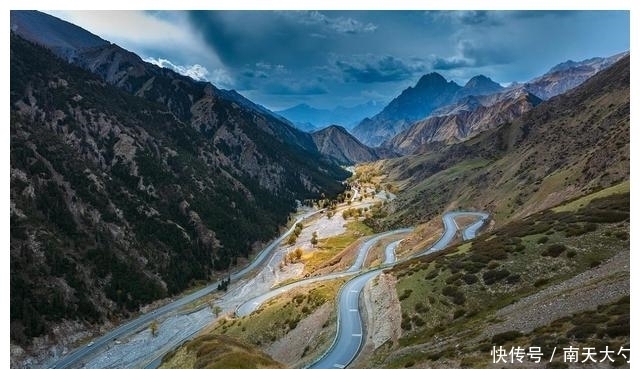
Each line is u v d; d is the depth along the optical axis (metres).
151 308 174.00
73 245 175.38
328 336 81.75
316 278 152.00
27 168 192.25
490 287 68.31
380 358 63.12
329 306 96.81
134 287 175.88
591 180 143.50
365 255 174.62
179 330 150.88
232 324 120.19
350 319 85.44
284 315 106.81
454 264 79.88
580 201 95.94
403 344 64.50
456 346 52.84
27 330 132.00
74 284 157.25
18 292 140.88
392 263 136.12
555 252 69.56
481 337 53.00
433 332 63.59
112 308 162.38
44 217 177.38
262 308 120.88
